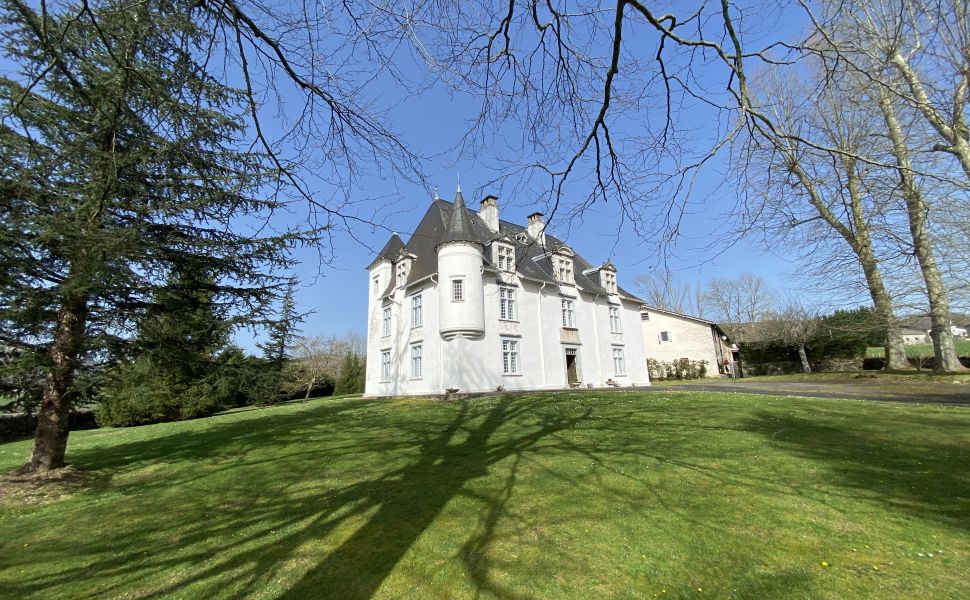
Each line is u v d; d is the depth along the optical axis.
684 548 4.45
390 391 25.94
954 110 5.55
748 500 5.57
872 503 5.31
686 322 39.72
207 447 11.78
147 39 4.40
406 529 5.32
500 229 27.09
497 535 4.99
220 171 7.24
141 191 8.34
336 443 11.02
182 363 10.05
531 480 6.86
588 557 4.38
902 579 3.74
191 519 6.25
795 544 4.42
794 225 5.93
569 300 26.86
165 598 4.12
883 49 5.11
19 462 11.47
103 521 6.37
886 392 15.32
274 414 19.64
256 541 5.29
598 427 10.65
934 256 15.09
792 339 32.88
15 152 7.36
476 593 3.88
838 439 8.23
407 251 26.77
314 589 4.12
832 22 3.96
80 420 23.81
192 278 10.05
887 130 7.84
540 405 15.24
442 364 21.72
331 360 45.91
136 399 8.86
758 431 9.17
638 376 30.14
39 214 7.33
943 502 5.23
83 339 8.33
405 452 9.41
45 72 3.43
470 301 21.44
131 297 9.53
